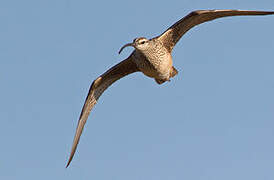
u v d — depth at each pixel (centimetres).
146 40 1473
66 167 1620
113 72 1591
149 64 1507
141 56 1505
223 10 1412
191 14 1438
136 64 1556
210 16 1456
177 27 1492
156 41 1493
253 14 1408
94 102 1636
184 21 1467
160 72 1532
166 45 1527
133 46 1470
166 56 1515
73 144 1617
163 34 1499
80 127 1622
